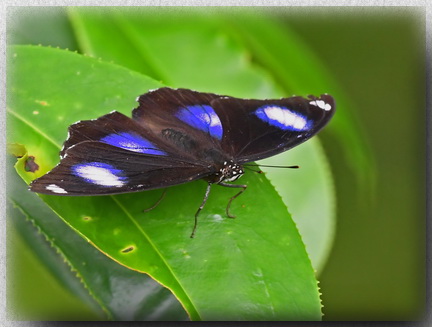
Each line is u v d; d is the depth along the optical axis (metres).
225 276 0.79
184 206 0.80
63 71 0.81
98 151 0.80
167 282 0.79
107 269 0.81
